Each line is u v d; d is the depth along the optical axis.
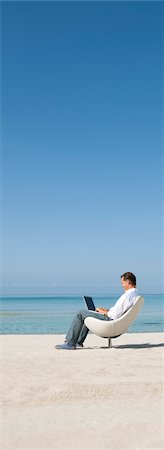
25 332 17.19
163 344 9.13
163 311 38.91
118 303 8.31
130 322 8.27
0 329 19.02
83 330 8.48
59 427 3.51
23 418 3.76
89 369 6.03
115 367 6.19
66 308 51.50
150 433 3.36
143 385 5.01
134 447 3.09
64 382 5.15
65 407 4.11
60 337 11.00
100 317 8.38
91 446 3.11
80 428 3.48
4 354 7.58
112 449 3.05
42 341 9.87
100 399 4.40
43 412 3.95
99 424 3.57
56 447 3.10
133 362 6.64
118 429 3.45
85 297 8.66
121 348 8.51
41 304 72.69
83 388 4.84
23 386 4.93
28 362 6.68
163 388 4.87
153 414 3.86
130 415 3.83
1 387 4.89
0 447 3.10
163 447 3.09
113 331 8.21
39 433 3.37
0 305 67.19
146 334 11.90
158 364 6.44
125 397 4.48
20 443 3.18
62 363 6.57
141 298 8.23
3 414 3.89
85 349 8.31
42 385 4.99
